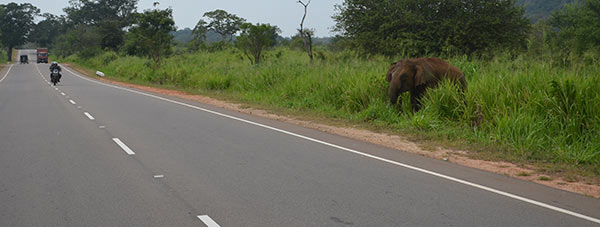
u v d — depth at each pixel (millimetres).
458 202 5957
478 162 8359
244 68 28000
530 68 13133
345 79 16531
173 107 17344
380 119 13070
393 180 7023
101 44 97688
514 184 6852
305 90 18297
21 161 8375
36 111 16391
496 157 8695
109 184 6848
